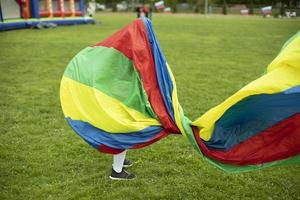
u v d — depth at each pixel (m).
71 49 16.25
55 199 4.48
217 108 4.18
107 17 43.25
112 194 4.59
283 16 46.09
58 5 29.05
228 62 13.68
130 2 70.06
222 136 4.37
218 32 25.75
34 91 9.20
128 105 4.50
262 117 4.21
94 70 4.53
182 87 9.75
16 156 5.59
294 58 3.75
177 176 5.11
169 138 6.38
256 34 24.53
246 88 3.91
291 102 3.98
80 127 4.40
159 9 61.97
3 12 24.30
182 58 14.44
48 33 22.81
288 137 4.16
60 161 5.48
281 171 5.30
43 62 13.00
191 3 68.56
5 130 6.62
